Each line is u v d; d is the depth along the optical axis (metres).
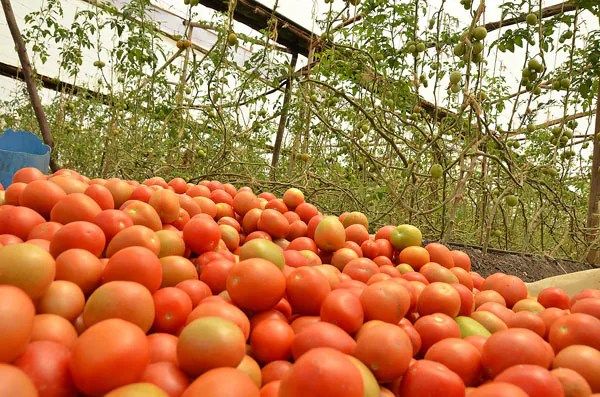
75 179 1.97
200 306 1.21
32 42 8.18
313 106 4.95
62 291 1.13
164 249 1.59
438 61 3.79
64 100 6.46
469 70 2.91
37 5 8.18
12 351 0.83
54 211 1.61
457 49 2.93
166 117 4.71
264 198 2.54
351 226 2.21
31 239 1.47
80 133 5.69
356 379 0.85
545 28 3.54
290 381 0.85
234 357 0.99
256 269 1.29
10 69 8.32
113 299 1.06
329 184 4.24
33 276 1.05
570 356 1.10
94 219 1.56
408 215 3.93
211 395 0.81
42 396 0.85
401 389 1.06
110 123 4.86
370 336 1.07
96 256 1.39
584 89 4.13
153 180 2.51
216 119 4.78
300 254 1.80
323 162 5.40
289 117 5.43
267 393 0.97
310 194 4.24
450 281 1.75
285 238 2.18
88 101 5.95
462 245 3.61
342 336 1.12
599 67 4.03
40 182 1.75
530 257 3.72
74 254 1.25
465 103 3.00
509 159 3.26
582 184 5.96
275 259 1.55
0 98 8.94
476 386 1.14
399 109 4.93
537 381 0.93
